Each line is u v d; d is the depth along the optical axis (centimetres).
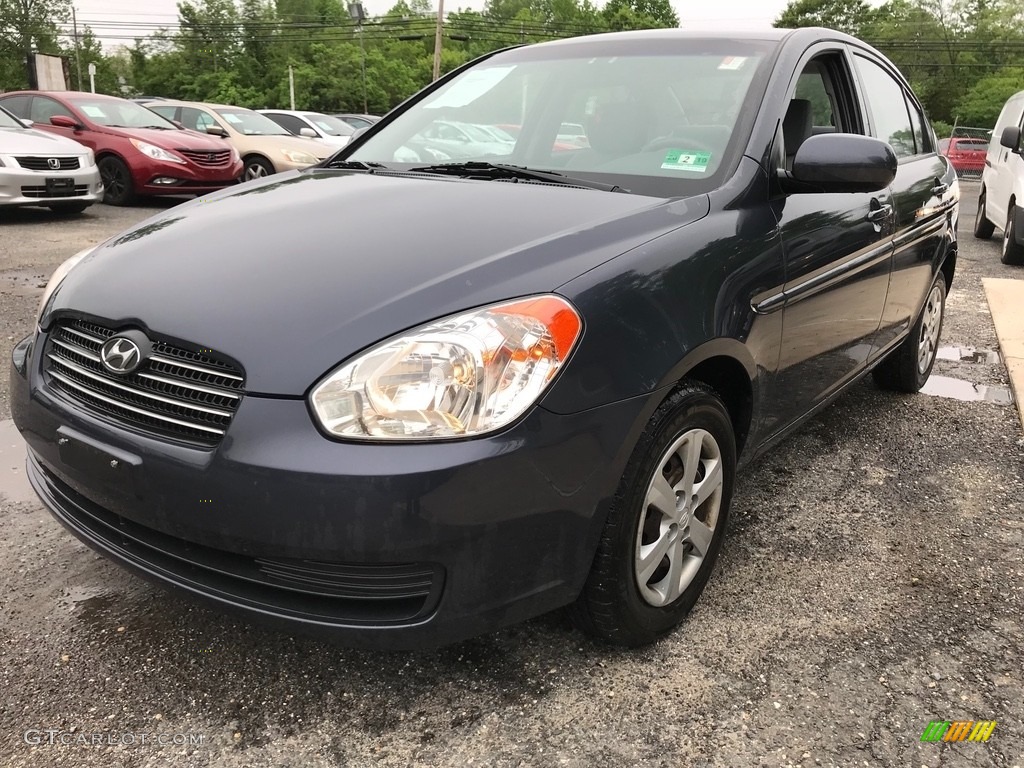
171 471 169
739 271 214
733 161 237
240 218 224
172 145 1015
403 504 155
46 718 184
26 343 233
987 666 207
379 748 178
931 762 175
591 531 180
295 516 158
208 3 7250
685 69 274
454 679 199
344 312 169
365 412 157
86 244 745
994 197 942
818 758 176
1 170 802
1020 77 5756
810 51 286
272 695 193
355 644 169
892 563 257
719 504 225
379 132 317
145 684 196
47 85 2208
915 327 395
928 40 6372
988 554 264
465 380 159
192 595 180
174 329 175
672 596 211
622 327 179
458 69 337
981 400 422
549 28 7644
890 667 206
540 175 250
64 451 190
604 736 181
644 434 187
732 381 230
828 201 266
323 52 6931
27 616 220
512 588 171
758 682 199
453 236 194
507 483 162
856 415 394
